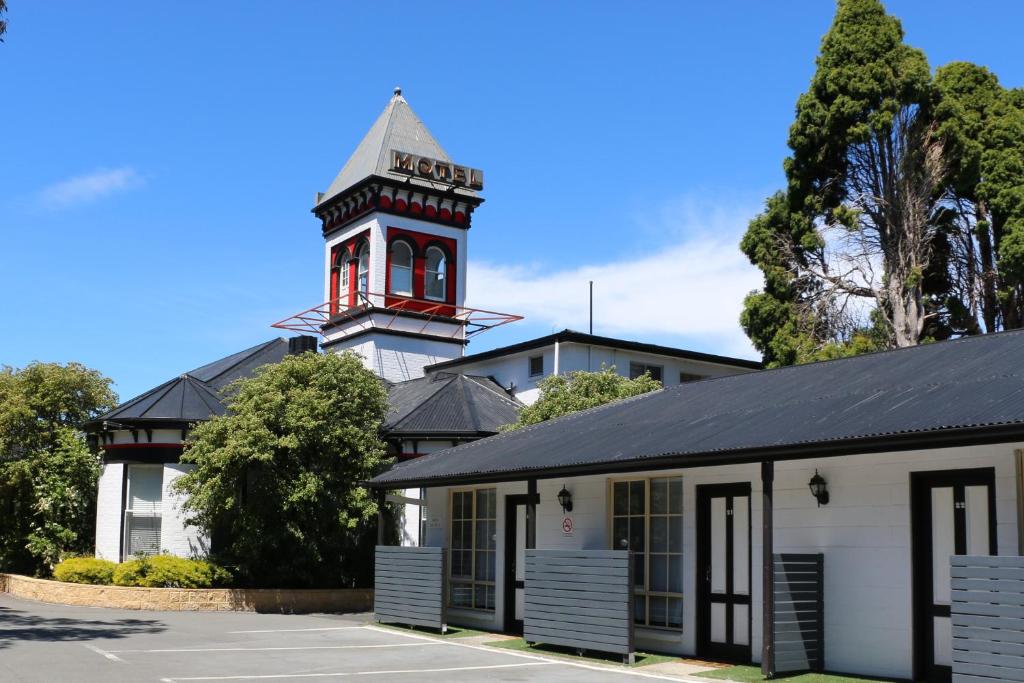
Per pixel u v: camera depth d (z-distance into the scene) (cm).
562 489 1736
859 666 1281
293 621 2062
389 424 2758
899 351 1628
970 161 3250
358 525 2483
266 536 2331
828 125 3369
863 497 1307
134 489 2680
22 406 2920
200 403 2741
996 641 1024
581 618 1498
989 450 1185
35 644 1564
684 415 1617
